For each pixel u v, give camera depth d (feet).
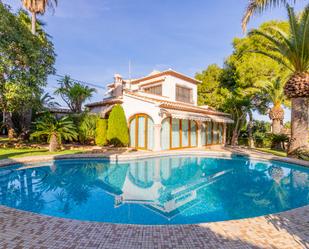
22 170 53.42
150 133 88.22
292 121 65.51
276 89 110.93
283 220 22.89
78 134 90.27
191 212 30.32
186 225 21.48
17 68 75.82
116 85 120.26
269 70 114.01
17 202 34.19
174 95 109.81
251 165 64.49
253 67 114.32
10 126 96.73
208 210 31.09
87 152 74.13
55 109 123.85
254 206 32.68
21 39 72.95
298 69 63.72
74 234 19.63
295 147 64.54
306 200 35.50
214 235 19.75
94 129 98.12
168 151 81.97
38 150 76.28
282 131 134.10
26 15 114.01
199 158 74.64
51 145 74.74
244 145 126.82
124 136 90.27
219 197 37.27
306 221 22.65
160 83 112.06
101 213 29.78
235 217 28.55
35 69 79.92
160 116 83.41
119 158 66.64
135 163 65.21
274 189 41.55
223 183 46.21
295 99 64.54
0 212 24.36
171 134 92.12
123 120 90.58
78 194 38.83
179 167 62.23
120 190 41.63
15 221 22.08
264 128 143.64
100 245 17.99
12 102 76.02
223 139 128.67
